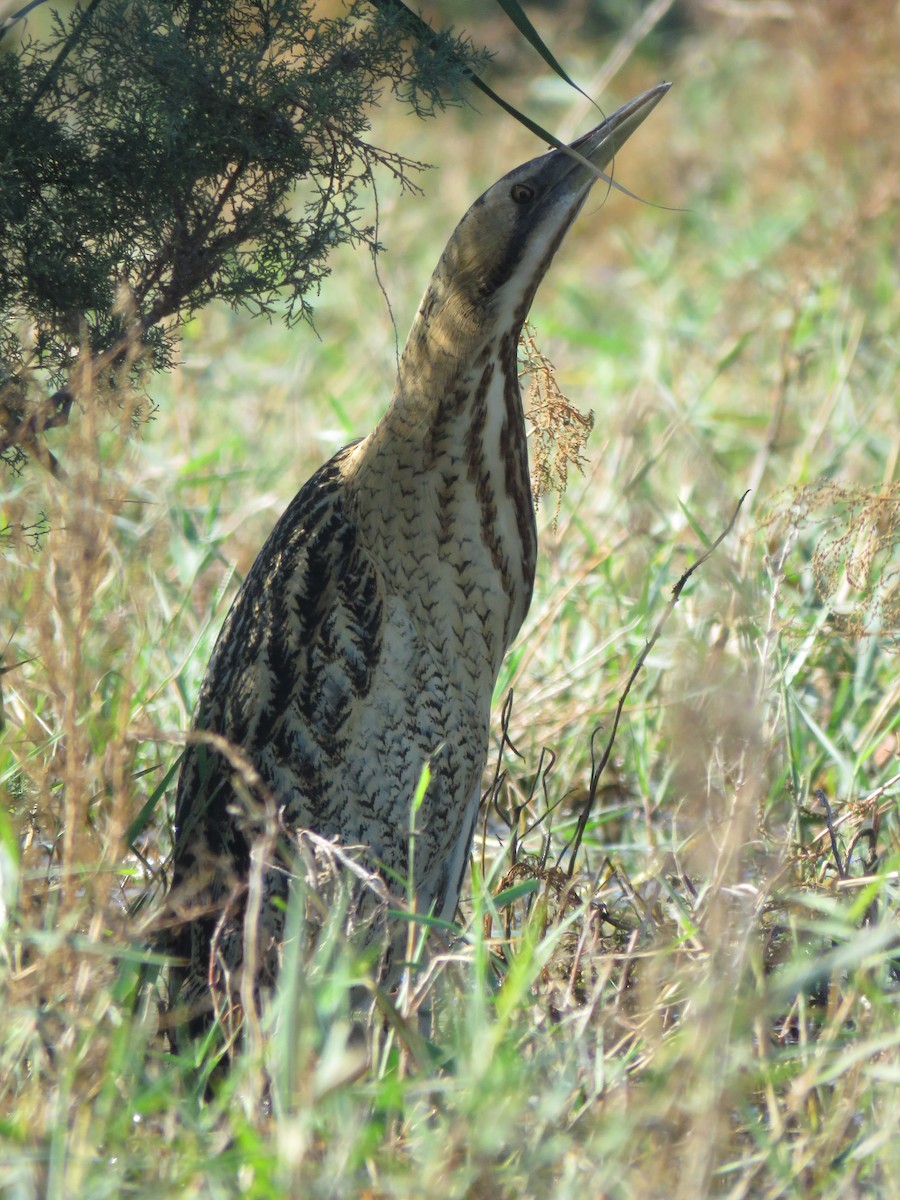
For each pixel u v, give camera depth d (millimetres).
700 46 20734
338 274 17016
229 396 13648
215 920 6422
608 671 9320
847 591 8609
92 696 6094
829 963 4922
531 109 20500
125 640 6660
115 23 6383
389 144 19562
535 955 5602
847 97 14891
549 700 9055
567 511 10906
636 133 19109
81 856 5754
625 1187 4586
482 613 6902
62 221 6586
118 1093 5086
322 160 6875
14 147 6449
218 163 6570
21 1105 4863
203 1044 5395
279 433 12781
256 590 6840
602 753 8719
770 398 12422
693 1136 4754
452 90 6621
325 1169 4602
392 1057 5508
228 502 11422
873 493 8180
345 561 6758
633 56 21375
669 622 9031
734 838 5410
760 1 18438
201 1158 4527
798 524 7727
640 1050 5445
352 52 6574
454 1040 5438
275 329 15945
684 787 5789
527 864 6645
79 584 5648
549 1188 4715
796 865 6523
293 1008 4734
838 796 7969
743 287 14312
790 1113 4820
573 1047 5047
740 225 16734
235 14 6637
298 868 6145
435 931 6070
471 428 6801
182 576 9398
